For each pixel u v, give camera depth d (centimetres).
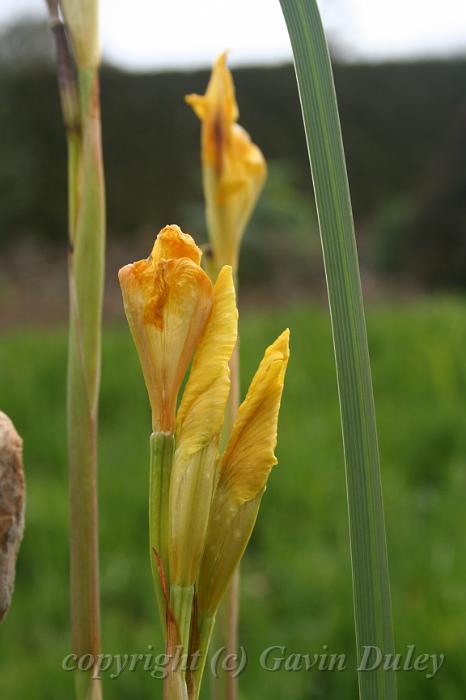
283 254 465
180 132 554
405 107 615
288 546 142
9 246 497
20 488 40
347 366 34
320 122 34
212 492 35
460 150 457
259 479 36
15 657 116
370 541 34
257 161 51
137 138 547
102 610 131
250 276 460
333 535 148
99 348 42
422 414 187
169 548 35
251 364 228
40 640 122
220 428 35
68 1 41
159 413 36
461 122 461
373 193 608
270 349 36
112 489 158
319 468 165
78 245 41
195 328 36
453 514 146
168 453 36
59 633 125
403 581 127
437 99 615
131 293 36
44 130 512
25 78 510
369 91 616
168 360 36
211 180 51
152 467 36
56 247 504
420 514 152
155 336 36
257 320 300
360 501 34
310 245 468
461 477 160
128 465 169
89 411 42
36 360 237
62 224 510
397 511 148
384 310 314
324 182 34
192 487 35
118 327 340
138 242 526
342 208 34
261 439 36
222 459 36
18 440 40
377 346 245
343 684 110
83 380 42
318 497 156
